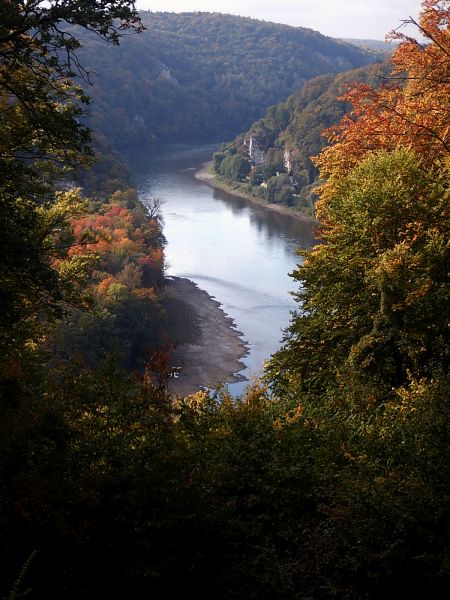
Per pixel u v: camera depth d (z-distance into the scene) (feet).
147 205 344.28
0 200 37.68
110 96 626.64
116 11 35.76
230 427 39.68
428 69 58.13
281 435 38.37
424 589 26.71
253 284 241.14
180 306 217.36
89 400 33.60
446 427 32.89
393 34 60.80
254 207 392.68
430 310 45.62
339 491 31.60
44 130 38.91
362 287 53.36
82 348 152.35
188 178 478.59
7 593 26.17
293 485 35.37
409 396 39.04
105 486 29.86
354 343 52.24
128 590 28.45
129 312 181.37
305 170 435.12
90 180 315.58
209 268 260.62
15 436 29.19
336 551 29.99
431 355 47.67
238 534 30.83
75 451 31.09
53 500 27.99
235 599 28.76
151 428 33.24
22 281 39.60
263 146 508.12
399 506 28.09
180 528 29.37
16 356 38.86
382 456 34.91
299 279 58.49
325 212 61.72
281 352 58.85
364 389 46.62
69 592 27.30
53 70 39.29
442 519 27.91
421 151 60.08
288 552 31.55
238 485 35.73
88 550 28.55
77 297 48.24
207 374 169.27
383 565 27.17
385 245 52.80
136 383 36.42
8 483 28.14
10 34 34.45
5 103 41.81
